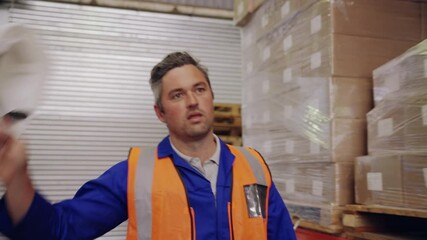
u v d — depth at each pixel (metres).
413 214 1.90
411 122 2.03
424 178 1.90
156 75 1.71
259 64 3.36
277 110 3.01
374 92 2.40
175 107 1.62
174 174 1.63
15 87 1.00
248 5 3.46
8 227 1.22
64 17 4.71
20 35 0.98
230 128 4.31
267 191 1.72
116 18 4.88
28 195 1.21
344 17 2.50
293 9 2.84
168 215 1.56
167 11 5.02
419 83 1.99
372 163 2.24
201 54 5.12
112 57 4.81
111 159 4.68
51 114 4.54
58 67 4.62
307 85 2.65
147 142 4.81
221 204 1.61
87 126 4.65
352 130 2.45
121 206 1.60
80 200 1.53
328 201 2.44
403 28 2.62
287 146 2.85
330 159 2.41
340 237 2.39
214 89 5.12
